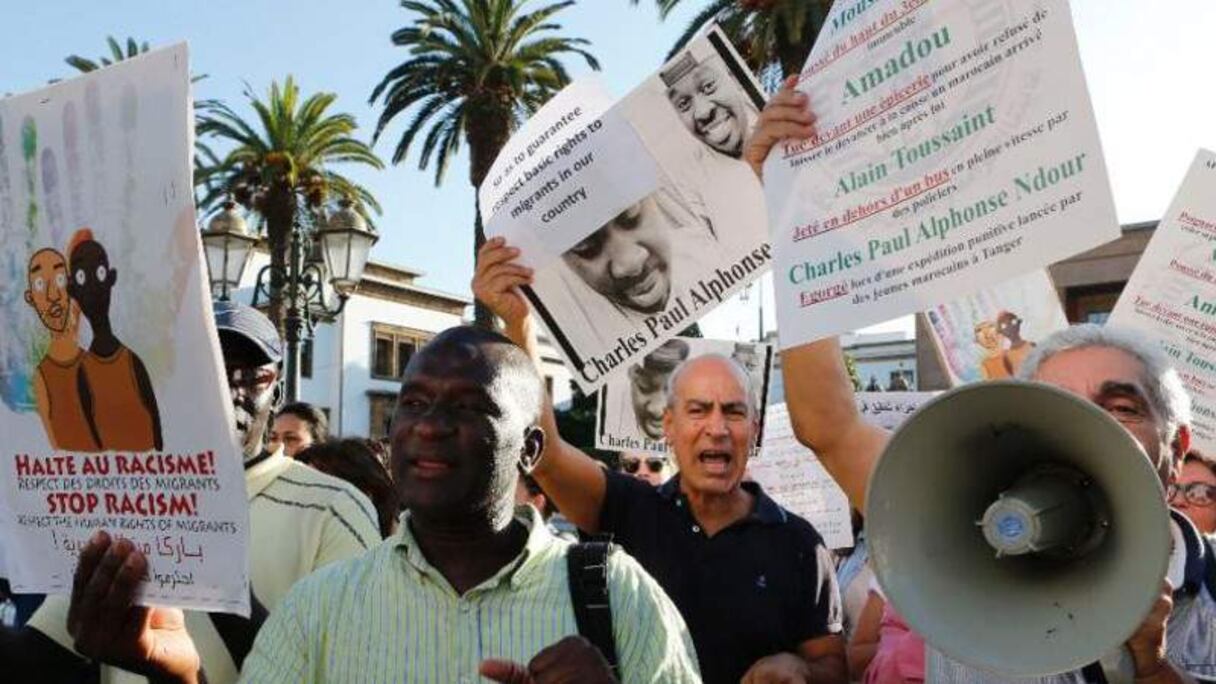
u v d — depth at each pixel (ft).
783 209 7.82
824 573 11.07
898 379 62.39
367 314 147.02
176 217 6.69
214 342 6.70
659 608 6.66
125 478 7.14
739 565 10.80
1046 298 16.51
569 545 6.84
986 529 5.59
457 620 6.36
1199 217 12.71
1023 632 5.60
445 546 6.57
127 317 6.95
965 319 17.02
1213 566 8.24
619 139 10.06
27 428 7.55
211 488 6.84
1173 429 7.03
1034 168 6.77
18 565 7.71
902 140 7.33
